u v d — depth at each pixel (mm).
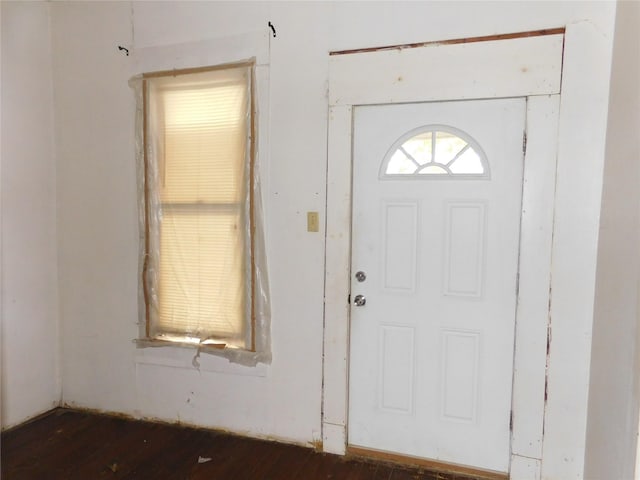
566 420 2035
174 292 2670
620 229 1612
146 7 2637
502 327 2145
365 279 2340
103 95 2768
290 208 2414
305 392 2441
